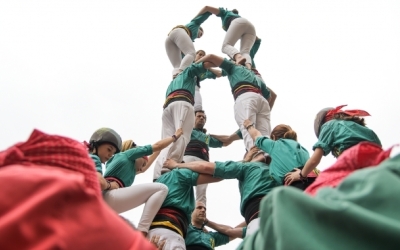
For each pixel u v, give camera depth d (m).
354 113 6.14
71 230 1.42
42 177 1.50
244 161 7.67
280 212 1.47
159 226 6.38
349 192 1.58
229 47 10.90
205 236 7.57
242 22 11.24
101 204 1.55
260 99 9.05
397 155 1.64
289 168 6.25
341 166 2.14
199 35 11.84
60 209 1.44
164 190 6.41
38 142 1.78
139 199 6.29
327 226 1.44
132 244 1.55
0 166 1.68
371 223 1.39
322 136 6.02
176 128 8.52
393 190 1.50
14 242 1.35
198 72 9.26
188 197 6.83
